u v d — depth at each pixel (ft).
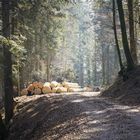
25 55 139.13
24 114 95.71
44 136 65.72
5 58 97.96
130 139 46.47
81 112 68.90
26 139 76.74
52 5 120.37
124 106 74.95
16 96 130.72
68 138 54.08
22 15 112.37
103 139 48.01
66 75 268.21
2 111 115.85
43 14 123.75
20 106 109.29
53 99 97.30
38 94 133.28
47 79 193.16
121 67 106.93
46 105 91.09
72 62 393.29
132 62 104.12
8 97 99.45
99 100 87.20
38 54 161.17
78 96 102.17
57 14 134.41
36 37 148.15
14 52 84.64
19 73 134.41
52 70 234.58
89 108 72.90
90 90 152.15
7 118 99.35
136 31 148.25
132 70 102.89
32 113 92.48
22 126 87.25
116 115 62.64
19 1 104.63
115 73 252.83
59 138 57.21
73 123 62.44
